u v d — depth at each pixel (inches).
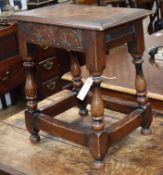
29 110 50.7
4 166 47.9
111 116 56.4
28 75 49.3
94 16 42.2
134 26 43.8
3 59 95.6
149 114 50.5
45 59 106.7
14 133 55.3
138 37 44.8
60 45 42.9
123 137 48.5
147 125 50.9
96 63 40.1
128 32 43.3
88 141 44.6
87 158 47.4
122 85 61.1
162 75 64.0
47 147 50.8
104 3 122.6
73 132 45.8
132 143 49.7
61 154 48.9
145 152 47.5
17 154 50.0
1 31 92.6
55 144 51.3
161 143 49.3
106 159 46.5
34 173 45.6
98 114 42.3
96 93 41.8
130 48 46.3
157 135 51.2
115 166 45.1
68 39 41.7
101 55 40.1
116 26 40.3
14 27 94.8
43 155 49.1
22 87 109.6
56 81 112.5
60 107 54.7
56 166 46.5
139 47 45.6
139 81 48.9
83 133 44.9
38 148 50.8
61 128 47.0
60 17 42.9
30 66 48.7
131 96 59.7
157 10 109.8
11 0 108.0
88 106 58.4
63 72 114.3
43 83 108.2
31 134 52.0
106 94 63.1
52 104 53.7
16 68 99.6
